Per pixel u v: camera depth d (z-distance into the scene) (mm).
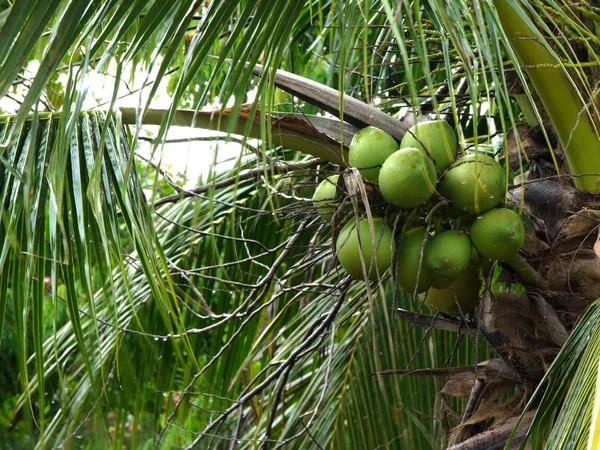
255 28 4594
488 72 5453
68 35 4344
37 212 5145
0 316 5238
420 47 4102
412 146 4711
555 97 5043
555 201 5109
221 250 8148
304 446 7551
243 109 5168
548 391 4523
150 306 7547
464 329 5266
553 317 5035
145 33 4555
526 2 4453
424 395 7512
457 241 4652
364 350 7766
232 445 6430
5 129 5289
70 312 5199
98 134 5277
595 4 5328
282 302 8414
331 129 5176
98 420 7094
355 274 4684
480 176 4613
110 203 5133
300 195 7898
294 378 8250
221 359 8102
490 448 5090
